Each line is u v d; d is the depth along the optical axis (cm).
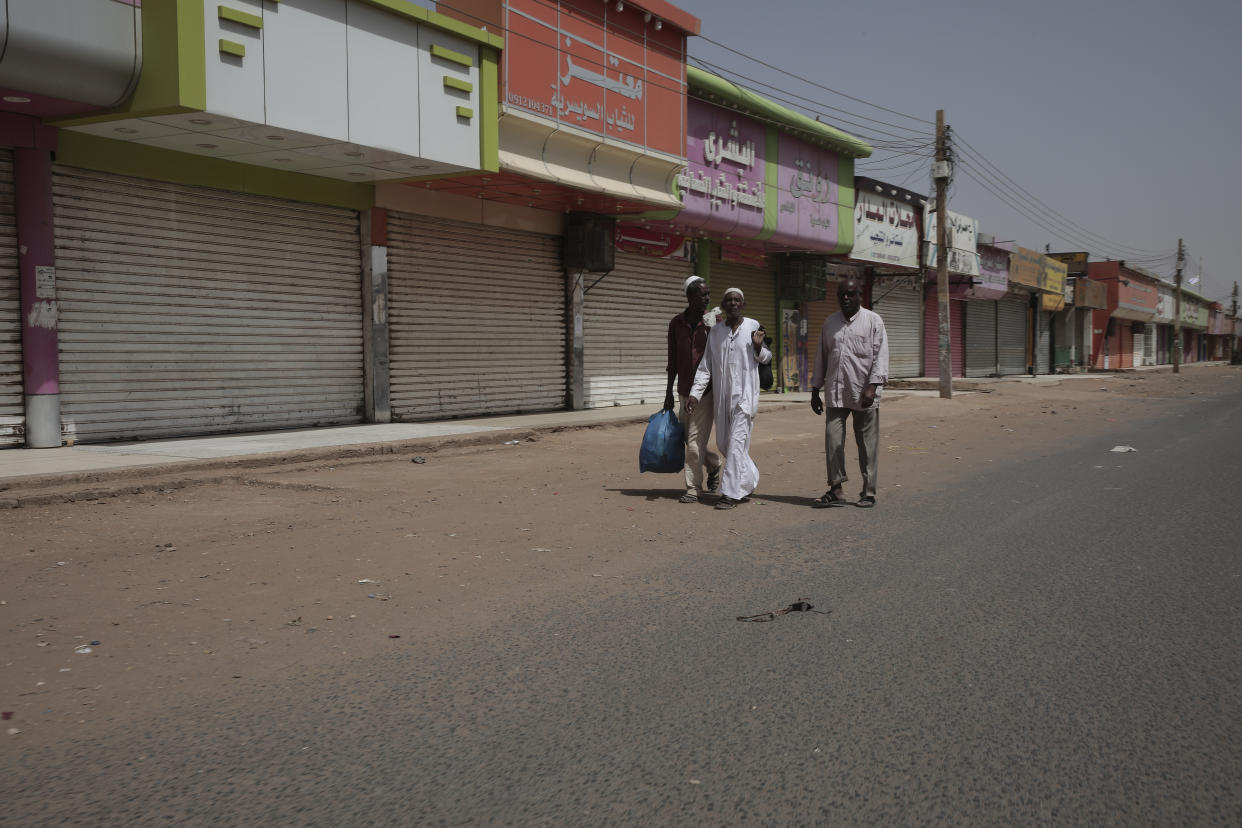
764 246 2261
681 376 755
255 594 454
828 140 2278
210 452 938
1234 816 238
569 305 1730
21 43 823
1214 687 330
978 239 3438
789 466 1004
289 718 303
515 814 239
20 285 977
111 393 1055
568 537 601
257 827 232
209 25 922
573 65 1438
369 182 1329
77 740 285
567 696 322
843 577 495
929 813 240
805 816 238
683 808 242
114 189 1048
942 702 316
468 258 1522
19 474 746
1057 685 332
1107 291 5472
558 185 1405
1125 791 252
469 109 1223
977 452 1141
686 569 514
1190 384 3381
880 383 716
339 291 1322
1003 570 511
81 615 415
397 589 467
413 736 288
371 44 1091
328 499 741
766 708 311
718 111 1916
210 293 1152
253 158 1141
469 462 1001
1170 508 718
